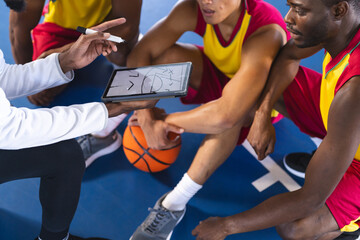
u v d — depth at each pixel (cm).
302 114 231
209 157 216
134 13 260
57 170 172
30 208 239
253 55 213
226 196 247
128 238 229
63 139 157
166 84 164
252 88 208
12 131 141
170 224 224
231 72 245
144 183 252
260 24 217
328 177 164
